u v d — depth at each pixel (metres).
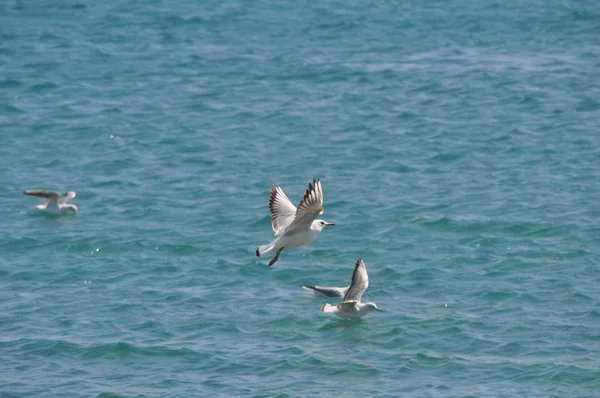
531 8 67.62
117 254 33.59
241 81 54.47
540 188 38.91
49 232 35.56
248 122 48.00
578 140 44.41
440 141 44.84
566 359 25.06
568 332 26.75
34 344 26.36
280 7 68.88
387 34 62.81
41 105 51.06
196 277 31.50
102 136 46.47
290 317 28.14
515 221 35.50
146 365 25.12
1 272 32.06
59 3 69.88
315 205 18.64
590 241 33.56
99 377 24.42
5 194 39.59
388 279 31.02
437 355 25.52
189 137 46.09
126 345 26.16
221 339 26.72
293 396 23.19
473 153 43.28
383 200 38.06
